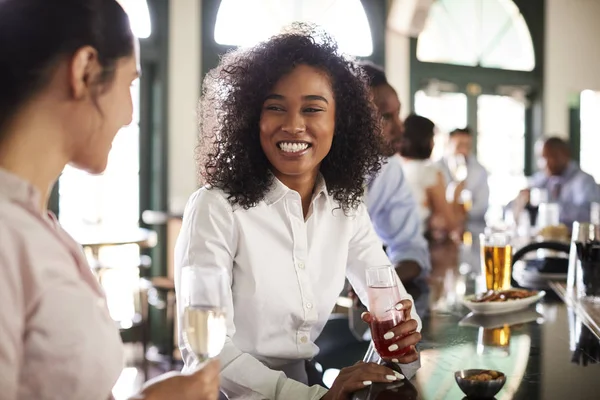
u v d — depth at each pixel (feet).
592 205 19.61
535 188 20.63
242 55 5.65
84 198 20.44
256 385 4.75
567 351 5.31
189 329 3.62
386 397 4.20
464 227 19.20
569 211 19.72
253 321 5.41
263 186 5.38
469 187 21.39
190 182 21.45
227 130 5.50
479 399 4.14
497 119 27.12
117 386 14.26
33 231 2.97
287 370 5.59
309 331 5.60
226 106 5.58
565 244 8.22
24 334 2.93
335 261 5.79
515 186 27.55
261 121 5.41
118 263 18.90
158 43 21.06
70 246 3.23
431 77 25.40
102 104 3.25
